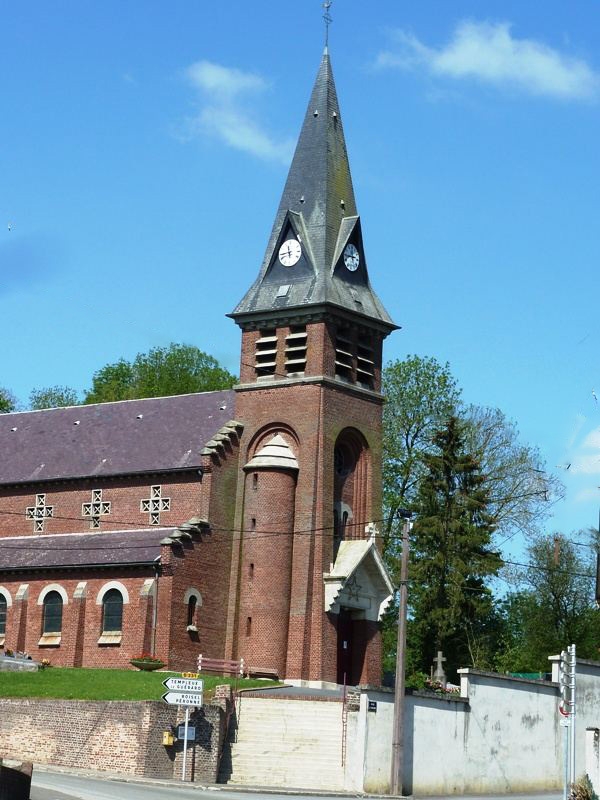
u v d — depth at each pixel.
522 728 68.88
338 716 63.09
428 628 90.56
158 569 77.50
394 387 103.38
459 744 65.88
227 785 59.09
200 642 77.81
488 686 67.69
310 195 84.19
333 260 82.62
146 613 76.81
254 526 79.81
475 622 92.69
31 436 91.69
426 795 63.78
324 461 79.75
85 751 60.12
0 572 83.50
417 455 100.31
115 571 79.19
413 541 92.00
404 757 63.38
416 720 64.19
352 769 61.84
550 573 101.19
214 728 61.44
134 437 86.62
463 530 91.00
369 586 81.25
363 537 82.12
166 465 82.44
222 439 80.75
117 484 84.38
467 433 99.81
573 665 50.72
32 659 79.06
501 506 97.94
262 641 78.06
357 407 82.50
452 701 65.88
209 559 79.06
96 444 87.69
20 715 62.06
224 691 64.06
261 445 81.69
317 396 80.12
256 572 79.12
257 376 82.62
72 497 85.88
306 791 58.88
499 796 65.56
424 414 102.69
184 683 59.78
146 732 58.91
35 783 50.78
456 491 92.44
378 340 84.56
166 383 131.00
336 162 84.94
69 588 80.69
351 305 82.19
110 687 65.31
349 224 83.56
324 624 78.12
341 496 82.31
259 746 63.09
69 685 66.00
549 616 101.19
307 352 81.06
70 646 79.38
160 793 51.59
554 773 69.81
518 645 105.19
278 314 81.88
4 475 89.00
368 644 80.81
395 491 102.00
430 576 90.69
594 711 71.88
